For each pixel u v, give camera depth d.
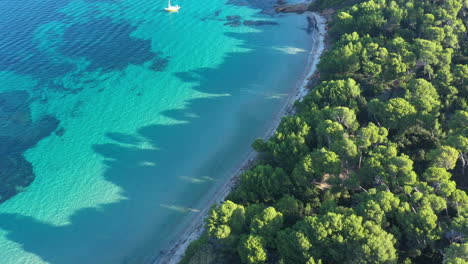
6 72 109.94
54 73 109.81
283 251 51.28
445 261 43.28
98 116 94.25
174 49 119.94
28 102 99.69
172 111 94.44
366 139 63.25
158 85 103.88
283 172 63.66
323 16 130.25
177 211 70.75
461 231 46.66
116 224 69.38
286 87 99.38
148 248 65.44
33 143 87.38
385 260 45.91
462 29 90.50
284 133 71.44
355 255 47.41
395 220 52.88
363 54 87.19
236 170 77.25
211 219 56.25
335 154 61.09
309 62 108.50
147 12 143.12
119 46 121.94
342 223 49.53
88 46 121.69
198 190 74.25
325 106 77.06
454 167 61.88
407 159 57.12
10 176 79.50
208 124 89.75
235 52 116.56
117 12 143.25
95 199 73.94
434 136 66.81
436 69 82.44
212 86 102.31
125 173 78.69
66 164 81.62
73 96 101.19
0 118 94.62
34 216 71.56
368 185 61.53
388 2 112.38
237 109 93.44
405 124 67.00
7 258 64.88
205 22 134.50
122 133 88.75
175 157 81.62
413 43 89.94
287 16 135.12
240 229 56.31
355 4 122.62
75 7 147.00
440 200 50.62
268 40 121.75
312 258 48.38
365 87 84.56
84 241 67.12
